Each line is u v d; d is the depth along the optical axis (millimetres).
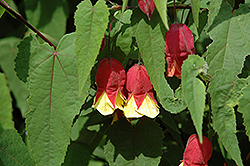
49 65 409
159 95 393
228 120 391
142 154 435
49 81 409
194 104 366
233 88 393
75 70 407
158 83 393
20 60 409
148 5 382
